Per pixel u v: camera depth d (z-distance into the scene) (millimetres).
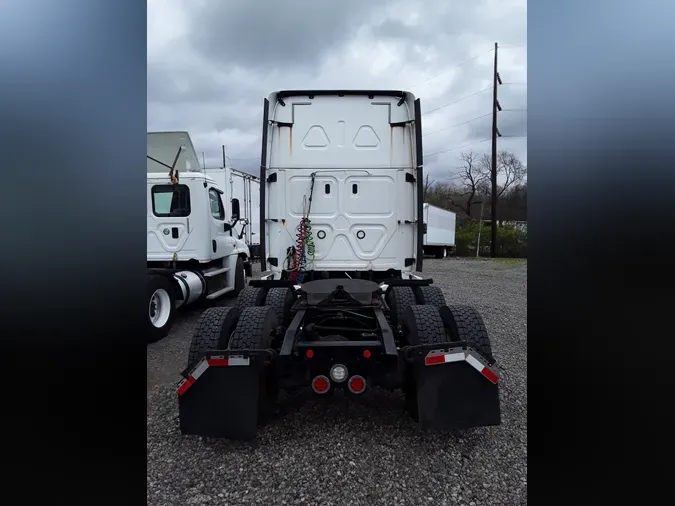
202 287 6648
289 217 4598
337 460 2641
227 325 3047
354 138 4562
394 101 4555
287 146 4570
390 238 4594
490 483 2422
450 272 14328
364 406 3338
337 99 4559
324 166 4559
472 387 2639
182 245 6543
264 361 2734
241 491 2369
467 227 28500
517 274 13570
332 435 2928
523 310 7285
